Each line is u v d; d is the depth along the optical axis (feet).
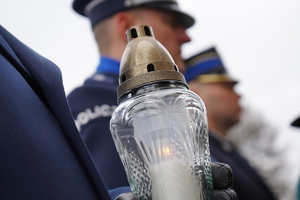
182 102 2.46
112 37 6.31
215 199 2.57
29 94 2.23
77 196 2.10
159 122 2.40
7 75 2.17
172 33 6.79
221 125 11.00
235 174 7.50
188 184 2.35
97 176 2.27
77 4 6.88
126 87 2.48
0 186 1.96
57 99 2.31
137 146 2.43
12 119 2.04
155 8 6.61
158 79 2.44
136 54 2.51
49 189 2.01
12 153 1.99
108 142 4.54
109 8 6.44
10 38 2.41
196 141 2.48
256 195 7.43
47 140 2.13
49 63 2.46
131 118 2.45
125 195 2.45
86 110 4.76
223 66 11.27
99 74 5.68
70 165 2.18
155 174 2.36
